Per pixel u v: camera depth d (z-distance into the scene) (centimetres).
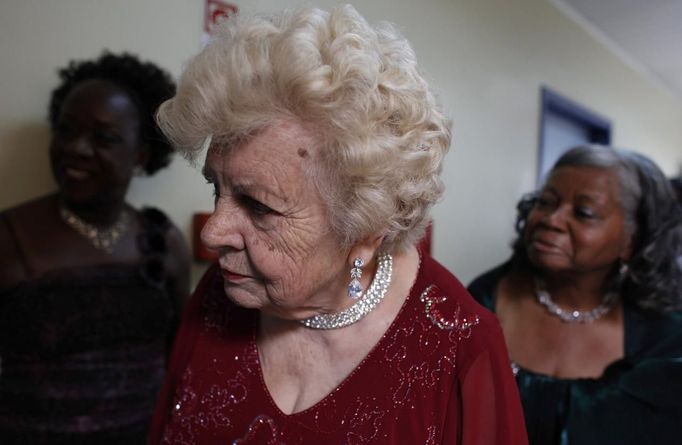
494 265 237
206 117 44
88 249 99
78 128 93
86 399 93
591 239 88
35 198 110
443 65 195
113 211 101
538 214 97
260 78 42
